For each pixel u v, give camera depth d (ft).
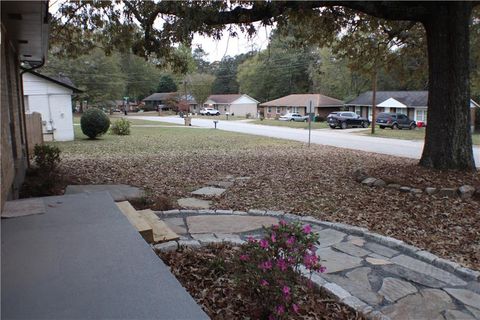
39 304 7.19
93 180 28.19
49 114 64.44
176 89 274.98
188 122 122.01
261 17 29.35
